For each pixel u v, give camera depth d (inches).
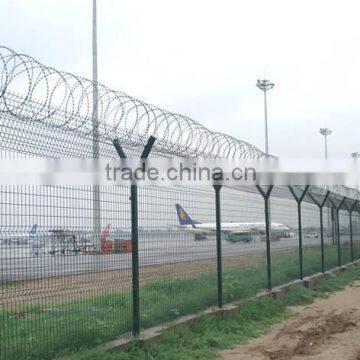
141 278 330.0
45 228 238.7
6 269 222.2
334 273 684.1
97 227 271.7
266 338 335.3
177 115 326.3
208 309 367.9
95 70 937.5
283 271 553.9
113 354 251.8
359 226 1093.8
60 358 237.3
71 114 248.8
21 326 239.1
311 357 289.3
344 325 374.6
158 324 316.5
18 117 223.1
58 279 249.0
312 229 765.9
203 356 283.6
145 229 320.2
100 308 276.8
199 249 387.2
